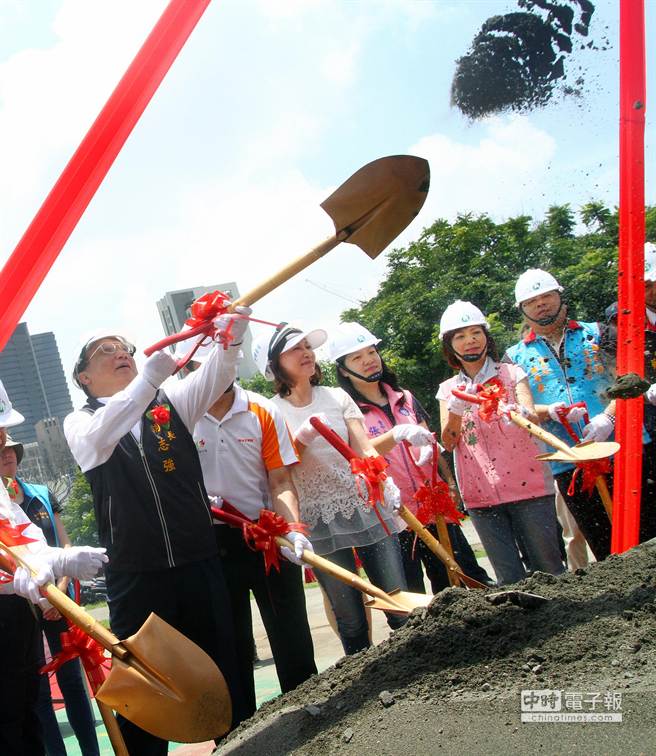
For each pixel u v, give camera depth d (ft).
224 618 9.98
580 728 6.29
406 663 8.08
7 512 9.77
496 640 7.89
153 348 9.38
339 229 8.76
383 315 44.39
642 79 10.23
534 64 12.01
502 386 13.76
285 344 13.10
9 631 9.61
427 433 13.33
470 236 37.06
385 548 13.14
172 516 9.85
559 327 14.40
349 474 12.95
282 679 11.16
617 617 7.73
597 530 13.58
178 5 8.25
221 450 11.36
